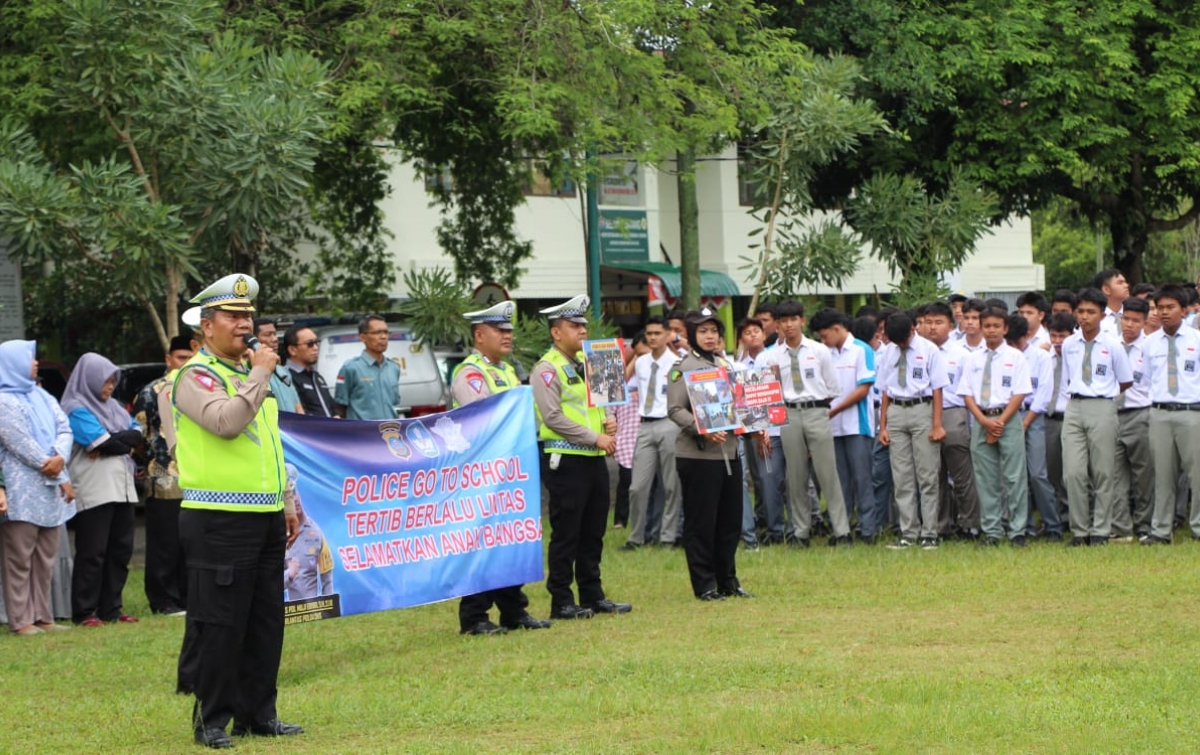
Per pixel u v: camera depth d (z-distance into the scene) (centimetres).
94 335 2436
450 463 933
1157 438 1218
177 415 676
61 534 1084
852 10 2111
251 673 684
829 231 1872
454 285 1803
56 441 1034
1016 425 1258
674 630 927
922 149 2238
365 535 891
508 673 809
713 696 724
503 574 953
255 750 652
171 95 1375
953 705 672
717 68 1867
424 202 2988
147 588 1118
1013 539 1261
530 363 1866
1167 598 960
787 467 1323
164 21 1401
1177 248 5109
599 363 992
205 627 665
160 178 1469
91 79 1398
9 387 1030
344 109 1675
